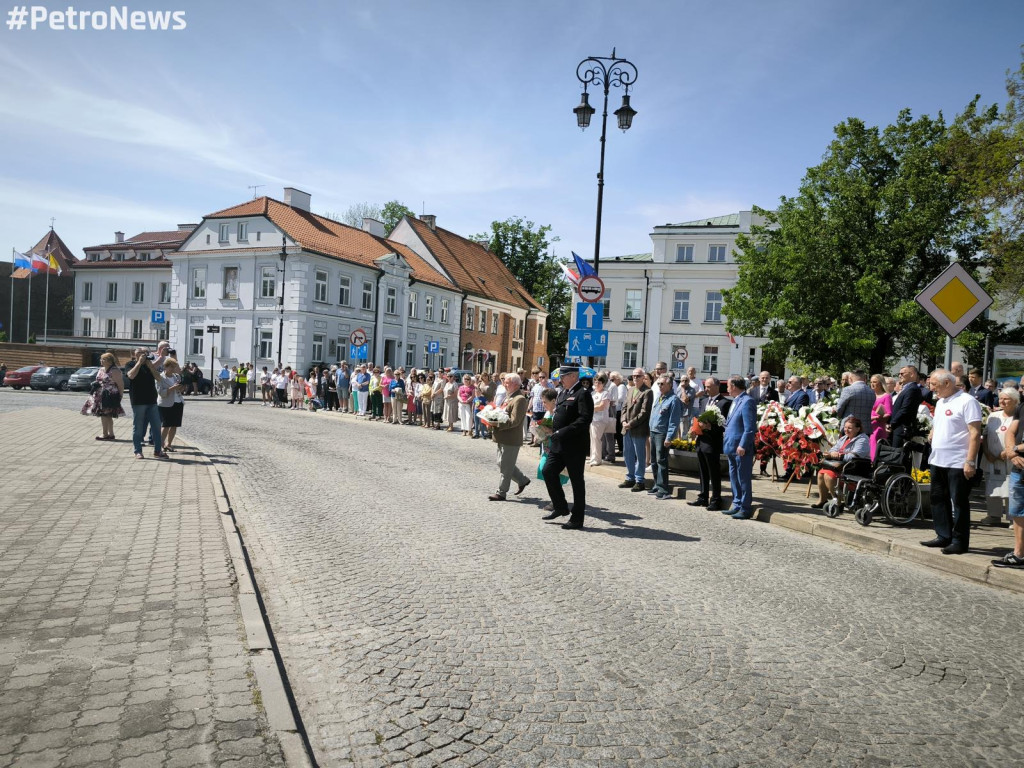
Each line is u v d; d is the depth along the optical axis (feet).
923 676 14.19
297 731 10.36
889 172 90.27
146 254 187.93
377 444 54.80
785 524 30.14
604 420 46.42
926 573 22.88
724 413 33.65
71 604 15.47
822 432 34.09
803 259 87.71
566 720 11.75
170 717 10.57
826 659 14.87
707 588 19.69
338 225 147.23
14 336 228.84
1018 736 11.79
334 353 132.36
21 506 25.48
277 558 21.45
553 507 28.35
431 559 21.65
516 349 199.82
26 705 10.77
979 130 80.94
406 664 13.83
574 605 17.69
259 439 54.70
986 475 30.09
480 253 200.13
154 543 21.06
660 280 150.10
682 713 12.14
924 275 88.53
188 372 118.42
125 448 43.19
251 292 129.08
